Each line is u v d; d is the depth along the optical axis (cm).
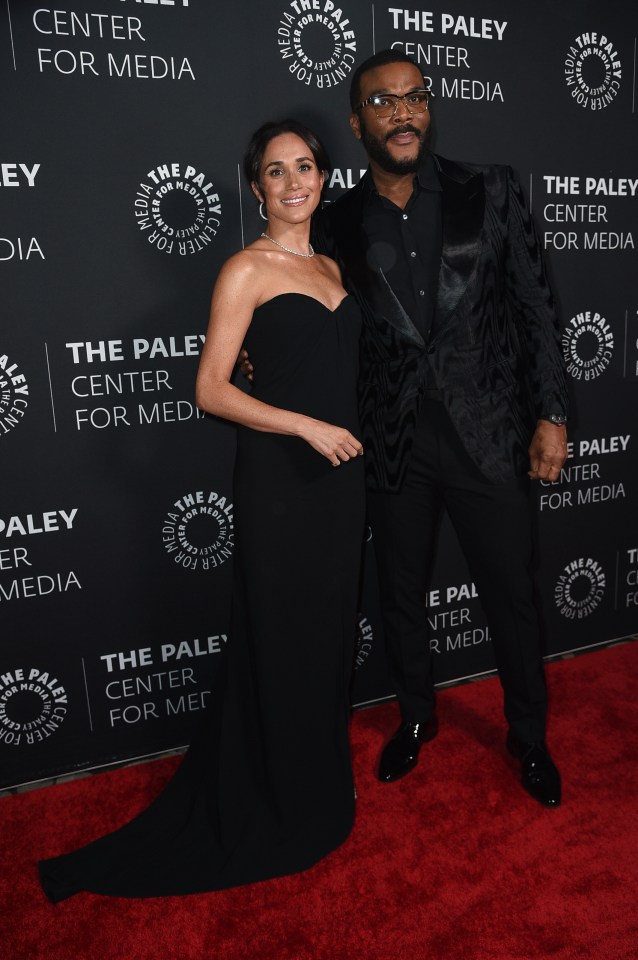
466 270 172
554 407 182
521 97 223
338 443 162
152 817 183
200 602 219
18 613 203
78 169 185
